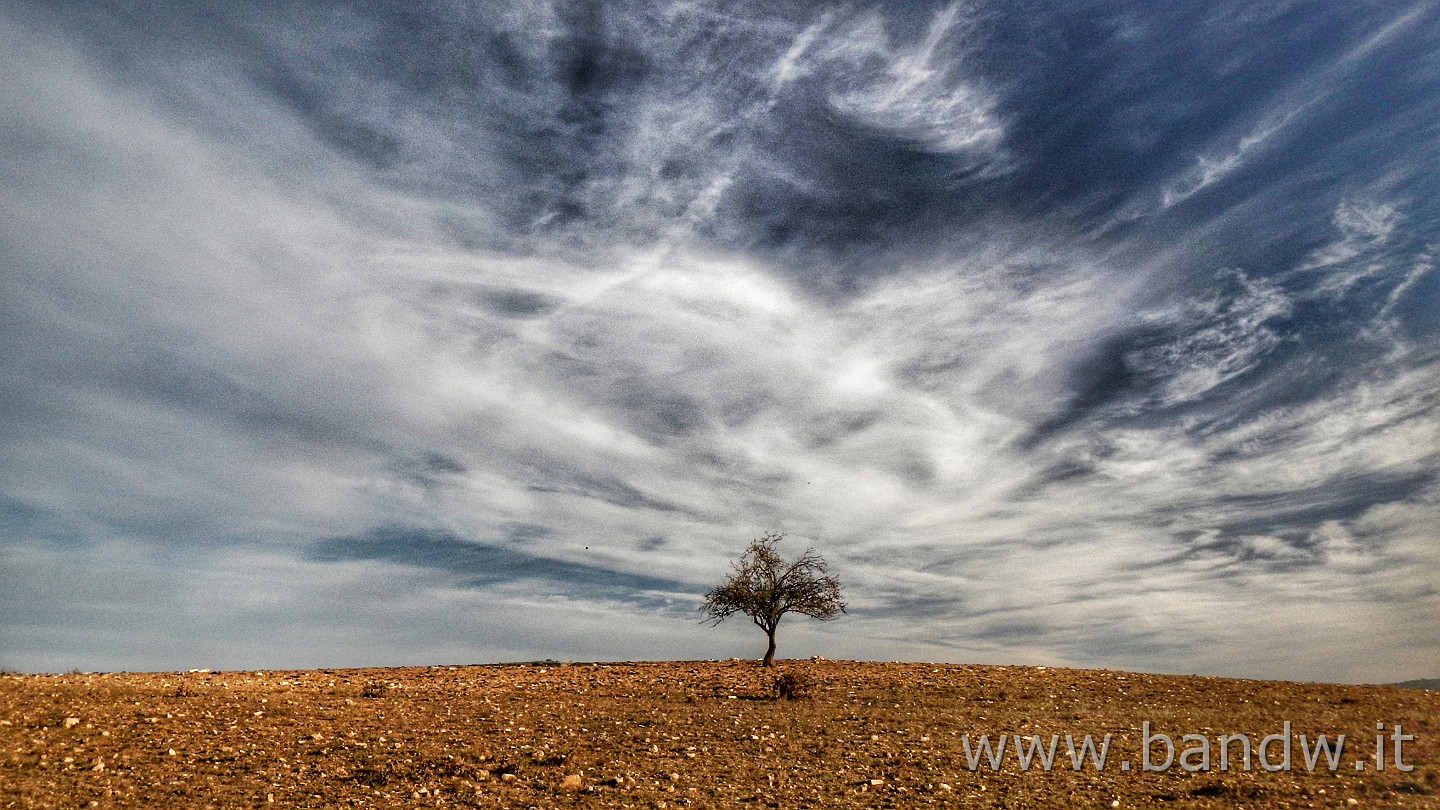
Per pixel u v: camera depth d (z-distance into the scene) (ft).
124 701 86.22
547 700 99.09
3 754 64.64
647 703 96.99
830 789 60.64
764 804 57.31
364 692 103.04
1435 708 80.79
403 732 78.48
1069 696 95.55
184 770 63.93
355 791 60.08
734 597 145.18
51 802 55.57
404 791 60.18
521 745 73.77
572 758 69.10
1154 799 56.85
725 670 131.34
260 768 65.16
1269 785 58.34
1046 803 56.49
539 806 57.06
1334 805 54.08
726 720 85.61
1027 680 109.09
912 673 120.98
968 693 99.76
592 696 102.94
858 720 84.38
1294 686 97.30
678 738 76.89
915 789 60.18
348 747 72.13
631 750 72.23
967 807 55.93
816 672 125.08
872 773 64.59
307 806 56.75
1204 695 93.20
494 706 93.50
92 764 64.03
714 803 57.62
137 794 57.93
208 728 76.95
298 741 73.92
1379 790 57.00
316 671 128.88
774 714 88.74
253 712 85.30
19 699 81.82
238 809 55.67
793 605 145.38
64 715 76.89
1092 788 59.77
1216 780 60.13
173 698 90.27
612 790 60.54
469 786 61.46
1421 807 53.26
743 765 67.36
